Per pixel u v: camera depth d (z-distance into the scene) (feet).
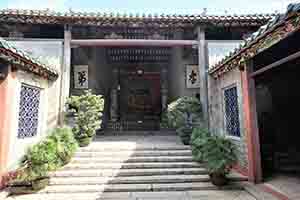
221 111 23.54
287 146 23.27
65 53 24.20
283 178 17.66
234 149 17.22
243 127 19.06
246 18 23.62
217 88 24.62
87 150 21.95
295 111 23.17
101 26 24.81
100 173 18.63
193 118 24.70
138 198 15.34
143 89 47.24
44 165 16.22
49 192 16.33
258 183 16.99
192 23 24.50
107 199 15.23
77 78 29.50
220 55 25.44
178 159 20.66
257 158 17.30
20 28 25.14
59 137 19.52
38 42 24.38
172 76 41.19
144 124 40.06
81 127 22.97
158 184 17.48
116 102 44.27
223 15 23.80
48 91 23.03
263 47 14.46
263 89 24.44
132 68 45.80
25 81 18.76
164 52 41.70
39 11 22.86
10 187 16.34
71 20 23.41
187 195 15.76
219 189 16.79
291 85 23.30
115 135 33.55
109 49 40.16
